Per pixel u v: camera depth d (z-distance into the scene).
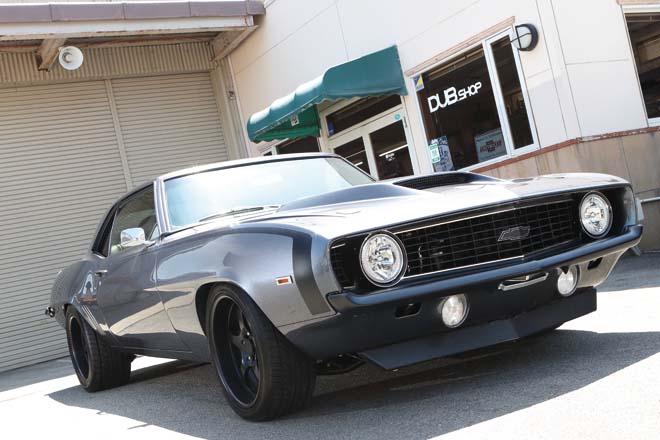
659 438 2.26
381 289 2.97
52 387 6.86
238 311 3.46
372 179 4.45
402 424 2.93
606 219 3.52
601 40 7.70
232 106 13.55
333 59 10.80
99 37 12.23
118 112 12.92
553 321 3.48
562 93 7.50
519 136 8.13
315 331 3.07
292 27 11.52
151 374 5.99
